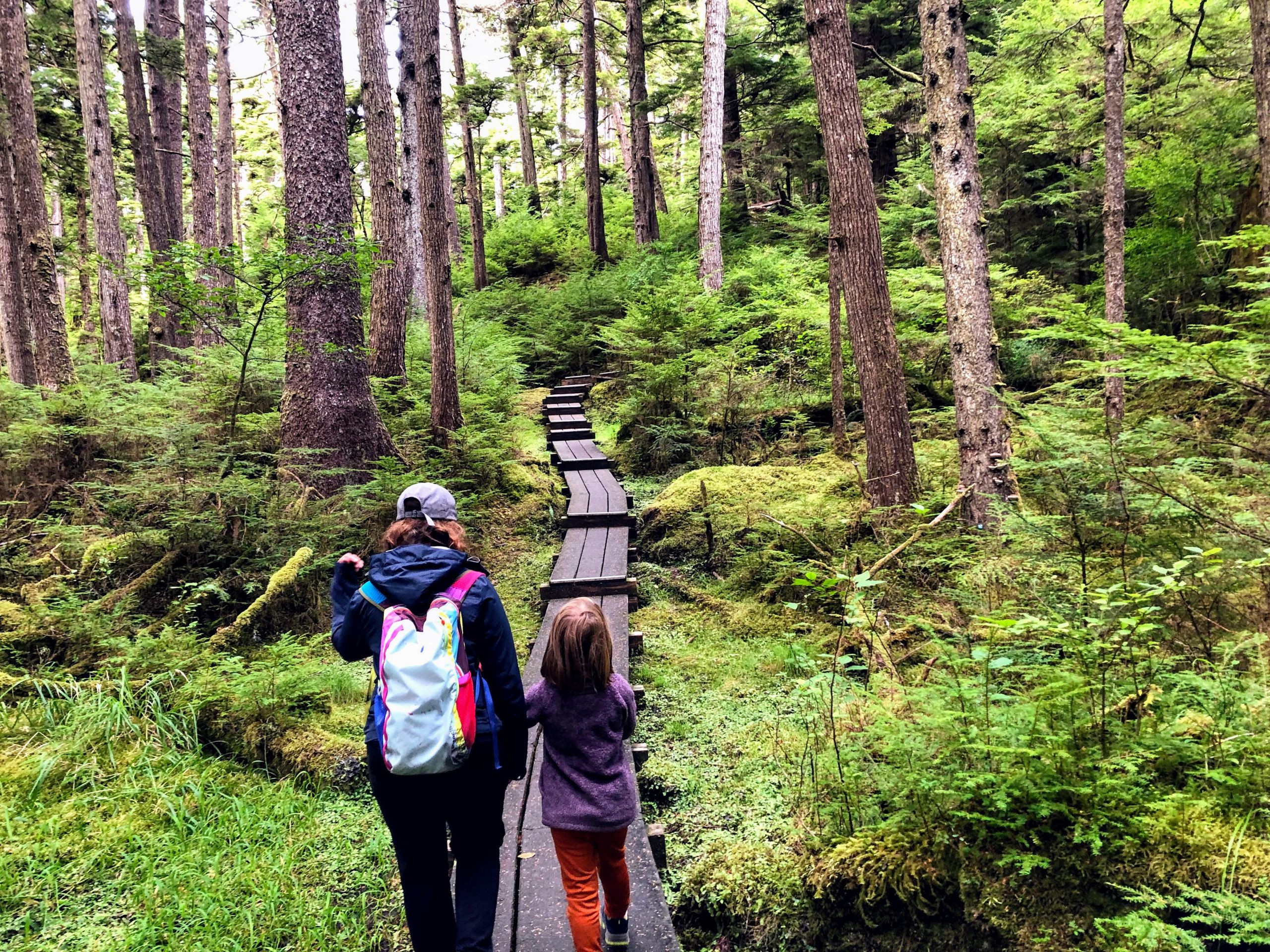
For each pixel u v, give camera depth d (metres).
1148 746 3.53
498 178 44.81
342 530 7.31
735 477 9.46
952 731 3.72
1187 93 12.32
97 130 14.62
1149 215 12.47
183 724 4.91
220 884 3.66
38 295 10.73
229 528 7.25
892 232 17.33
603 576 7.24
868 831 3.72
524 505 10.10
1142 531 4.86
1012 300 12.64
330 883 3.84
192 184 19.22
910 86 18.53
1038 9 14.16
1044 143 14.29
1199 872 3.03
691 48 25.64
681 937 3.74
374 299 11.71
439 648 2.51
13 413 8.70
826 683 4.71
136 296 24.05
